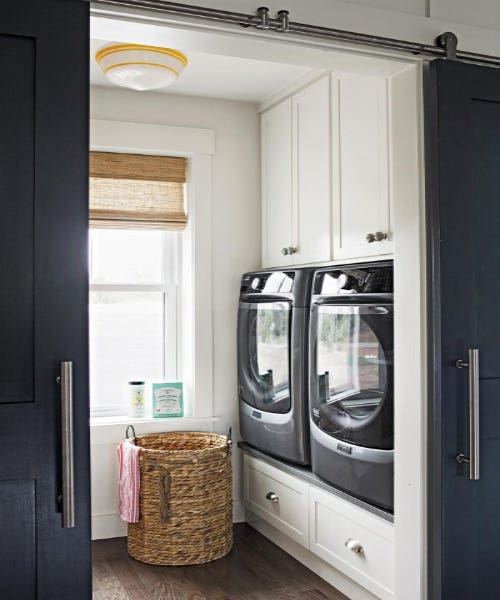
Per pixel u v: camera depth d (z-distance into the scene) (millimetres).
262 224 4148
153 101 3982
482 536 2271
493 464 2283
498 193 2309
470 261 2256
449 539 2225
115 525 3936
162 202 4086
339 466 3076
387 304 2791
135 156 4027
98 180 3973
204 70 3596
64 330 1835
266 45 2152
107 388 4105
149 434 3959
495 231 2299
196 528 3527
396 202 2434
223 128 4125
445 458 2221
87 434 1847
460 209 2246
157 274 4207
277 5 2090
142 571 3459
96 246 4102
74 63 1853
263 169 4121
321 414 3229
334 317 3131
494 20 2443
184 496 3514
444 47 2299
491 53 2393
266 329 3727
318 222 3500
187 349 4133
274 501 3697
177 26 2012
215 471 3588
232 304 4141
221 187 4125
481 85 2287
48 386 1816
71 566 1827
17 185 1807
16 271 1802
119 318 4125
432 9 2336
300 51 2207
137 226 4023
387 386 2779
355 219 3176
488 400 2273
